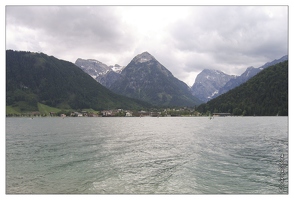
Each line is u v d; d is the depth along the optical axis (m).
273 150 41.38
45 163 32.31
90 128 102.62
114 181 24.53
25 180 24.81
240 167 29.81
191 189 22.25
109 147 45.72
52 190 22.03
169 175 26.48
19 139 59.69
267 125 106.19
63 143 51.66
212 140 55.25
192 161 33.12
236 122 138.00
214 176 26.17
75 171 28.23
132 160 34.00
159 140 56.47
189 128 98.19
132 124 140.25
